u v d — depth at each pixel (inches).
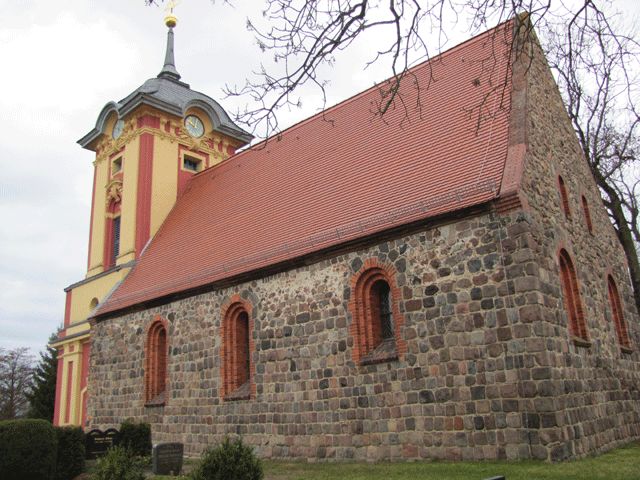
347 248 619.2
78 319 1119.0
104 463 457.7
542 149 605.9
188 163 1187.9
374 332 596.1
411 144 695.1
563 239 585.9
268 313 688.4
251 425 679.1
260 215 818.8
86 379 1077.1
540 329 474.0
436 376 525.0
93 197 1227.9
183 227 991.6
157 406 815.1
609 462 442.9
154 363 855.7
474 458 487.5
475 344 506.3
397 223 578.2
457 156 614.5
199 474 383.6
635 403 654.5
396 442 542.0
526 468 427.5
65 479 563.5
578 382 515.2
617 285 730.8
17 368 2358.5
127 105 1137.4
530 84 634.8
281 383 656.4
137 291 916.6
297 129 935.0
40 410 1620.3
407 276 564.4
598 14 258.8
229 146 1259.8
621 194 834.2
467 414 499.5
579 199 686.5
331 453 591.5
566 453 452.4
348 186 716.7
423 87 770.2
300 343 646.5
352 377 590.2
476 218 528.7
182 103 1181.1
